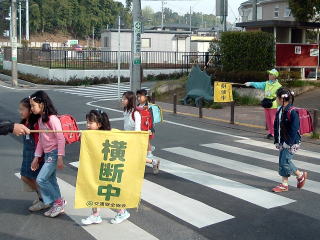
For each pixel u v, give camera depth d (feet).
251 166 31.07
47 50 119.65
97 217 20.16
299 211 21.94
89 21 412.36
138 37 61.67
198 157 33.73
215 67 78.64
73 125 20.77
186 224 20.16
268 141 40.42
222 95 48.96
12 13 104.12
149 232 19.21
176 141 40.14
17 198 23.93
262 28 77.92
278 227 19.84
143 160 18.63
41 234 19.07
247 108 62.44
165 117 55.16
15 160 32.91
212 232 19.24
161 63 127.85
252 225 20.06
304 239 18.57
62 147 19.99
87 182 18.67
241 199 23.73
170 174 28.78
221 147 37.60
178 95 75.36
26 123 20.90
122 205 18.70
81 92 89.35
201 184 26.53
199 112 54.54
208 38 166.30
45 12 392.68
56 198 20.84
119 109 62.44
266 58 68.95
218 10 82.84
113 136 18.53
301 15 68.39
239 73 68.13
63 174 28.86
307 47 75.66
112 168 18.58
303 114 27.09
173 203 23.03
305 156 34.45
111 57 131.85
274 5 143.84
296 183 26.96
